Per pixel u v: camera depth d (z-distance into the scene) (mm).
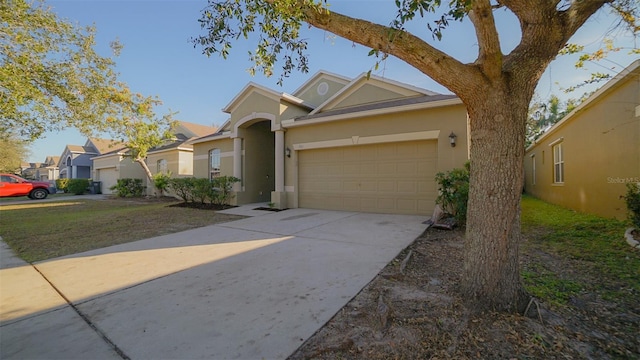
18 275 4086
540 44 2611
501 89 2641
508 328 2387
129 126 15727
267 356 2135
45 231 7418
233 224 7832
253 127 13391
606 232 5676
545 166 12438
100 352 2244
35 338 2457
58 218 9648
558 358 2049
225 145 14453
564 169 9945
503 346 2176
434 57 2656
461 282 3004
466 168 7090
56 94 8805
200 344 2307
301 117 10898
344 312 2762
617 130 6535
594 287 3238
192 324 2619
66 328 2615
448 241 5484
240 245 5484
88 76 9562
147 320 2721
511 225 2693
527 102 2711
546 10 2537
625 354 2098
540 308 2645
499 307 2637
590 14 2607
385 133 9000
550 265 4016
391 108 8594
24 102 7789
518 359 2035
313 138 10461
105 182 26094
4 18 6910
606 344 2211
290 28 3885
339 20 2857
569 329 2396
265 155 13969
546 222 7066
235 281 3643
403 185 8875
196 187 12695
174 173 18484
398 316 2621
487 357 2064
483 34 2455
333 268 4016
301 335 2391
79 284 3686
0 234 7125
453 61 2668
